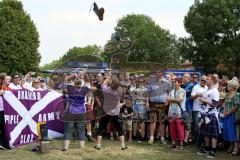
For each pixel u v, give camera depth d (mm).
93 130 11523
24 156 8422
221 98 9906
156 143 10570
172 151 9477
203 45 49281
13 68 50062
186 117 10078
